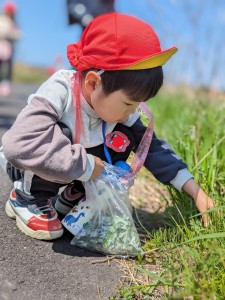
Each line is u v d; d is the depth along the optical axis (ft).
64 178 4.45
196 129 7.64
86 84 4.54
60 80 4.68
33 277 4.18
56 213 4.96
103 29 4.42
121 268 4.60
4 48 21.77
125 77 4.30
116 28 4.37
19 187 4.91
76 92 4.67
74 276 4.33
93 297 4.09
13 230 4.89
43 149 4.34
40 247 4.69
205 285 3.94
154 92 4.48
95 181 4.80
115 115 4.57
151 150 5.32
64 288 4.13
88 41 4.56
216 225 4.86
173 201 5.66
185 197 5.59
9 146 4.34
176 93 16.44
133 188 7.01
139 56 4.33
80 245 4.81
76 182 5.13
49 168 4.34
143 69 4.32
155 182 7.23
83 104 4.69
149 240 5.20
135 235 4.83
